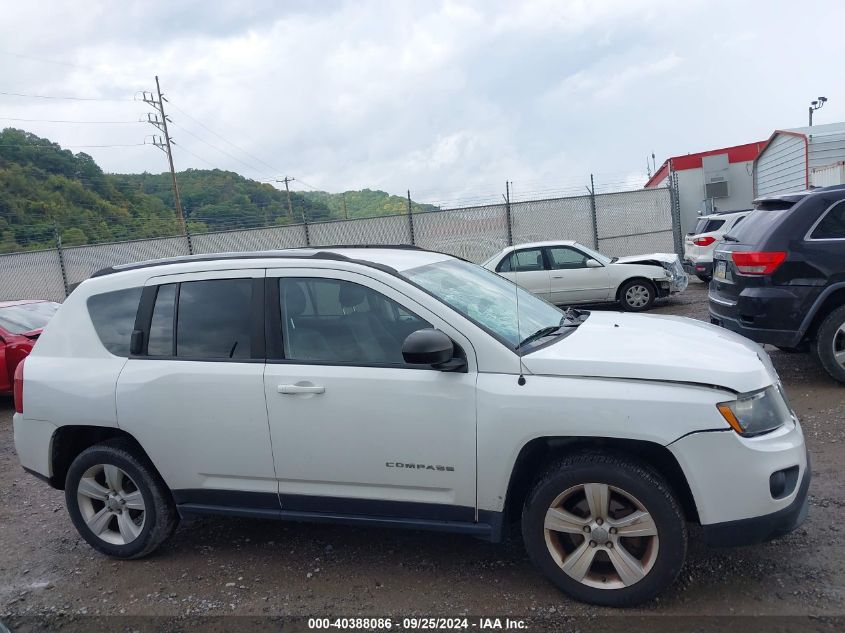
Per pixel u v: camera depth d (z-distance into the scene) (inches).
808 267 253.3
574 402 128.0
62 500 220.2
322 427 143.7
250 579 156.0
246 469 151.6
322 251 161.9
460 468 135.7
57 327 173.6
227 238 759.7
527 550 138.2
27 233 939.3
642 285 535.8
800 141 756.6
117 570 166.1
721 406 124.0
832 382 269.9
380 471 141.5
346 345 147.1
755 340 264.2
